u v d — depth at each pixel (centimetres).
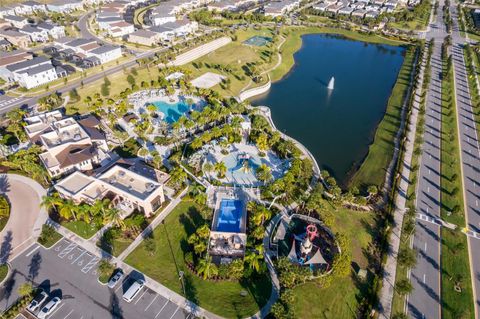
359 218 12662
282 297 9412
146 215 12300
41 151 14788
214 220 12194
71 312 9338
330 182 13738
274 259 11031
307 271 10281
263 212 11762
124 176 13262
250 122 17938
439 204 13362
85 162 14250
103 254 10981
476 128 18650
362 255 11194
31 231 11694
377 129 18600
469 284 10369
